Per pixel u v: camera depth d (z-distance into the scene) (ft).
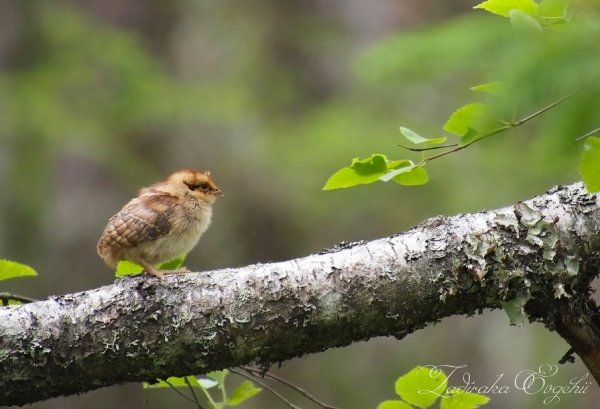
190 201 24.39
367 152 58.23
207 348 18.04
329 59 71.46
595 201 18.65
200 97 63.77
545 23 14.03
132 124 61.72
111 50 63.41
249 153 63.16
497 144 15.44
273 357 18.39
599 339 18.95
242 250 61.57
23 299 19.65
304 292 18.10
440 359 56.24
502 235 18.33
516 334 55.16
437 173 54.70
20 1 63.93
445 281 18.12
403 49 18.19
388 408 18.72
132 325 17.97
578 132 11.51
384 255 18.39
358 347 57.00
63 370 17.93
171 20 73.56
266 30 72.90
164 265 24.20
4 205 57.67
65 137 59.31
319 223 60.08
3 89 60.54
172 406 53.72
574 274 18.19
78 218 62.49
